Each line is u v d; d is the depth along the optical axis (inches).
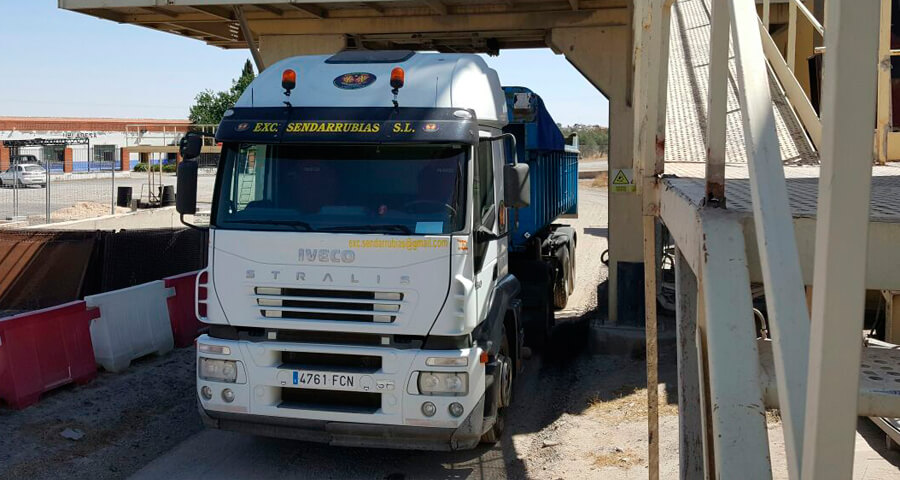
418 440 231.9
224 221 240.8
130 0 383.2
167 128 2527.1
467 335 232.2
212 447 272.4
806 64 397.4
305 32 439.8
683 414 115.0
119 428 281.9
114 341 341.4
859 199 42.4
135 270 461.1
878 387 72.6
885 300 274.4
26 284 448.5
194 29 473.4
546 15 409.4
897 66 200.7
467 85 253.6
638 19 177.6
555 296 483.8
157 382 334.6
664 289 446.6
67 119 2375.7
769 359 79.5
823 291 43.8
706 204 87.3
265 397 234.7
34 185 1663.4
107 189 1611.7
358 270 228.7
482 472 254.8
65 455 253.0
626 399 323.9
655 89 159.3
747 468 64.8
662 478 237.0
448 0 397.4
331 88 251.8
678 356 114.7
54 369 305.7
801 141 223.3
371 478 248.7
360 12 432.8
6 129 2222.0
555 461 260.1
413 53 273.0
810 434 45.7
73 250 447.5
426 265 225.9
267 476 247.9
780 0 373.7
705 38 350.0
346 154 240.7
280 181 241.8
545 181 445.7
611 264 414.3
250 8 419.5
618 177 404.5
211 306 239.8
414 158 237.1
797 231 80.1
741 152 234.2
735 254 75.5
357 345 230.8
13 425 271.4
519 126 388.5
